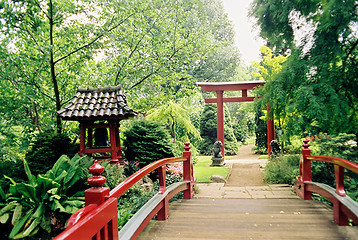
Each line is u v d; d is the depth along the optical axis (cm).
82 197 420
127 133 682
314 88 529
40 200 389
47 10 591
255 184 662
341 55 523
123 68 694
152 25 745
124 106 505
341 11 465
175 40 789
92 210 139
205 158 1278
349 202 277
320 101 506
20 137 560
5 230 401
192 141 1404
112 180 473
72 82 666
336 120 556
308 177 445
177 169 639
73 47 639
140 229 237
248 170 855
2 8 514
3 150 444
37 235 377
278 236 268
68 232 106
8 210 383
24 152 552
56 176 422
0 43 532
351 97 578
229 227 300
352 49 556
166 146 677
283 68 608
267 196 509
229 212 368
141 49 736
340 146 549
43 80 607
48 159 500
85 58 649
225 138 1559
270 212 364
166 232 285
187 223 316
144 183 572
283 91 585
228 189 590
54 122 614
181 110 974
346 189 459
